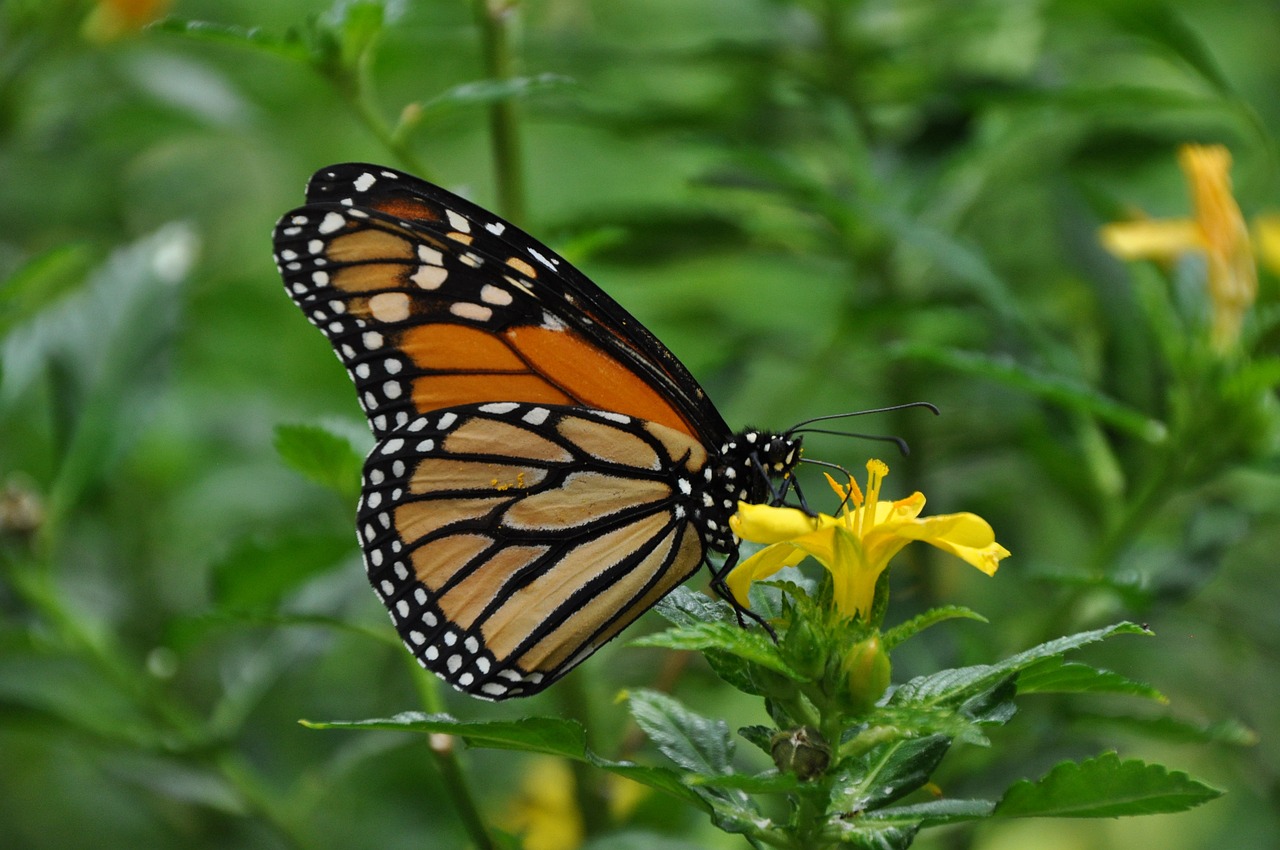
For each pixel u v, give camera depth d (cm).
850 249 93
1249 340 89
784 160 90
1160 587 89
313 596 91
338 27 87
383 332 85
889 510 83
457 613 85
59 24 95
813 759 82
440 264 85
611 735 92
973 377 93
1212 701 93
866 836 82
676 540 86
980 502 94
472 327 85
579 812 89
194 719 93
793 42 93
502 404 85
